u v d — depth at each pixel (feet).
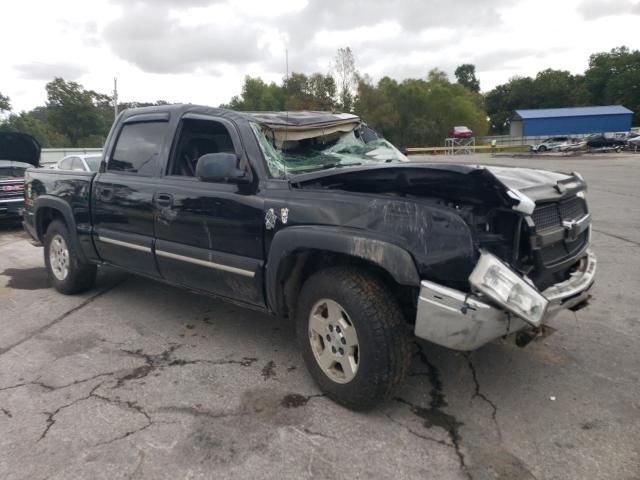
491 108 311.06
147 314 15.58
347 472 8.17
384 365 9.16
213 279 12.12
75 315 15.62
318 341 10.37
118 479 8.04
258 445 8.86
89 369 11.90
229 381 11.19
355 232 9.30
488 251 8.61
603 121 189.67
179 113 13.33
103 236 15.08
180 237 12.67
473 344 8.54
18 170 34.99
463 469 8.21
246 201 11.06
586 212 11.75
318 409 9.99
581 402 10.16
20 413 9.98
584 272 10.62
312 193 10.18
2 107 156.35
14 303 16.96
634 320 14.35
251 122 11.78
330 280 9.71
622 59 264.93
